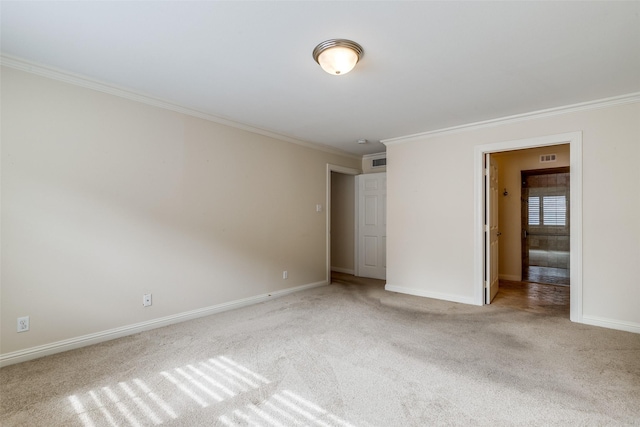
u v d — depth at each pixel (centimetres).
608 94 290
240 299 379
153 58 226
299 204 460
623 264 296
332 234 631
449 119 363
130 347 258
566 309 363
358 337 280
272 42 204
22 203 232
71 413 173
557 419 167
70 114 253
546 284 491
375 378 210
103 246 271
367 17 178
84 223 260
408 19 179
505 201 525
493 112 339
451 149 402
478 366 225
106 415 172
